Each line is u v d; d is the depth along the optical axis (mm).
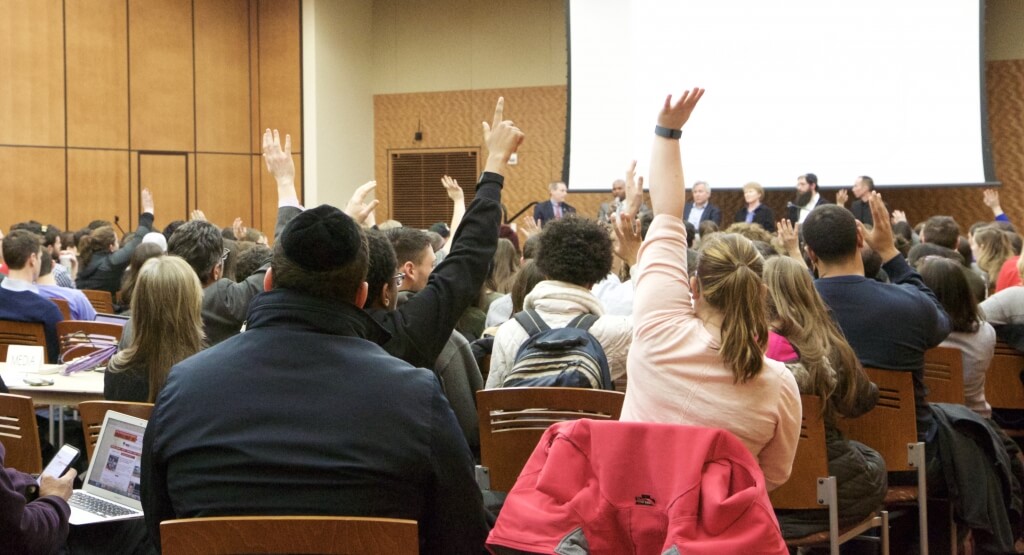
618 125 12102
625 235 3348
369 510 1772
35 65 12344
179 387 1852
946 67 10820
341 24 14734
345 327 1903
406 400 1820
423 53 15242
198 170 14031
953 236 5762
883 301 3496
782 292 3027
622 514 1987
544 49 14508
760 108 11500
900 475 3559
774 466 2322
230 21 14336
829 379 2912
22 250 5539
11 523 2117
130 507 2822
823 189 11281
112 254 8352
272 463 1762
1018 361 4555
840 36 11180
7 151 12102
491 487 2930
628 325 3092
